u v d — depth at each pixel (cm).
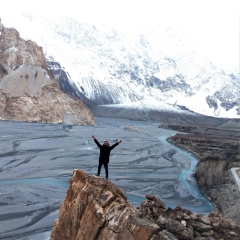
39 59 18000
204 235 1491
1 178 5672
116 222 1545
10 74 16662
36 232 3625
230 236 1527
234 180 6994
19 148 8350
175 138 14712
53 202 4644
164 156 9825
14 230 3634
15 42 17962
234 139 17850
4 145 8519
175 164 8725
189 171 8019
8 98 15712
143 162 8438
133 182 6341
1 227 3678
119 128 17738
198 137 16725
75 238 1723
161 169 7862
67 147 9175
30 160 7169
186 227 1466
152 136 15412
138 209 1627
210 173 7075
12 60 17238
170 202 5459
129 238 1467
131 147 10769
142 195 5562
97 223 1598
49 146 9069
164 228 1450
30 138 10069
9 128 12169
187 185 6631
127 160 8438
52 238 1872
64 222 1800
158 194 5794
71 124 16638
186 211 1602
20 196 4769
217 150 12669
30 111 15662
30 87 16525
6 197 4669
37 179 5816
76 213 1733
